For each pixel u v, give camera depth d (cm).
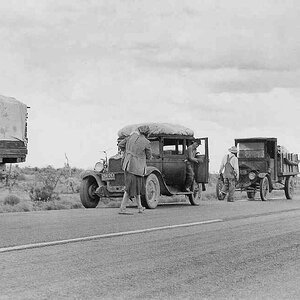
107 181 2027
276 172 2897
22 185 3825
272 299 555
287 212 1641
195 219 1386
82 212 1661
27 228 1145
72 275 660
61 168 6103
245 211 1691
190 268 711
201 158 2205
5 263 735
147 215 1529
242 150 2905
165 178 2091
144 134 1647
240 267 723
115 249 862
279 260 778
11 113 2127
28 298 546
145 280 635
